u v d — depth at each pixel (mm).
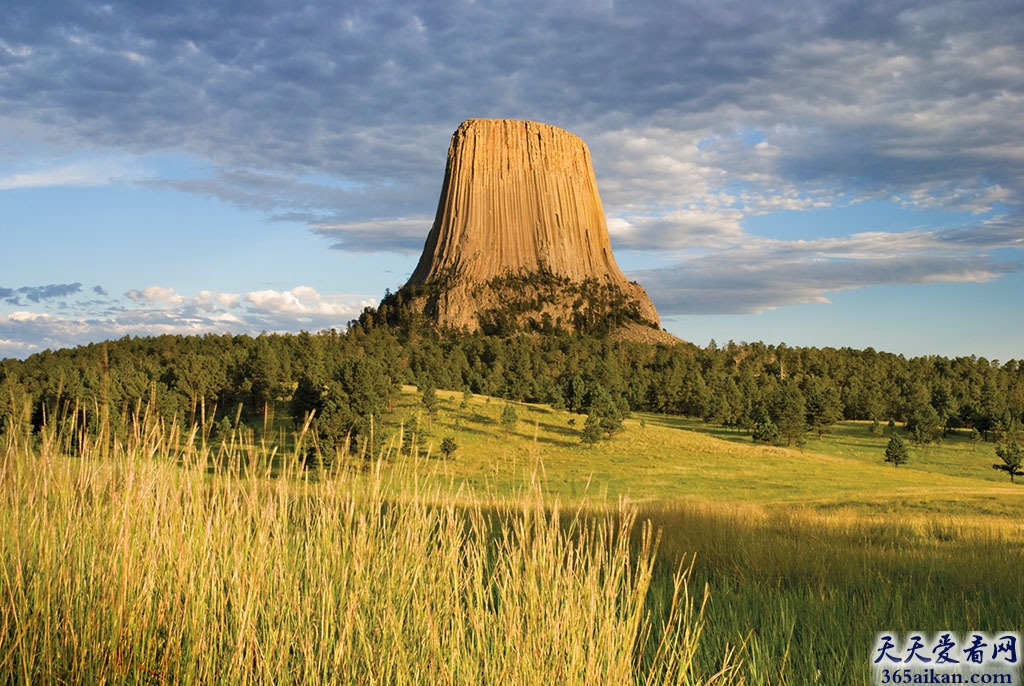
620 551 3447
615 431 82250
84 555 3445
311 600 3283
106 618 3107
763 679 4367
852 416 119312
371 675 2918
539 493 3584
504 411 78500
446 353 155375
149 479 3410
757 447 79500
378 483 3604
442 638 3357
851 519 17234
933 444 97000
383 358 103812
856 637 5402
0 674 2877
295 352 113562
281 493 3395
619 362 152125
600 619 3275
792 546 9250
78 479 3592
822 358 175500
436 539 3666
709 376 140500
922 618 6023
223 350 111938
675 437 82438
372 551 3463
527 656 3186
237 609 3053
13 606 3023
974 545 10797
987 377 153125
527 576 3436
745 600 6262
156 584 3295
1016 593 6910
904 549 10633
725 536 9773
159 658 3090
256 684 2957
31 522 3498
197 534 3312
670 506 14562
